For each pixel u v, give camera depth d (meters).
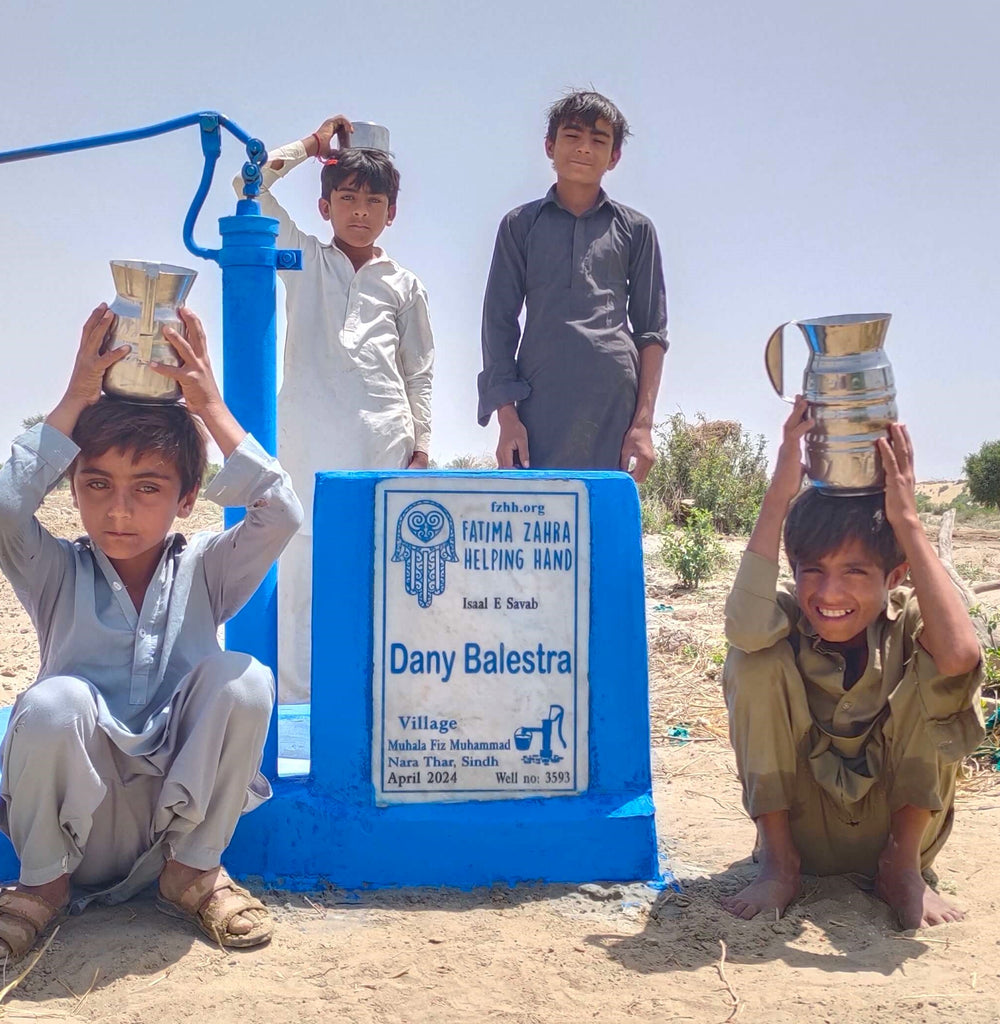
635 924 1.62
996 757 2.50
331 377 2.58
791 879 1.69
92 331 1.53
